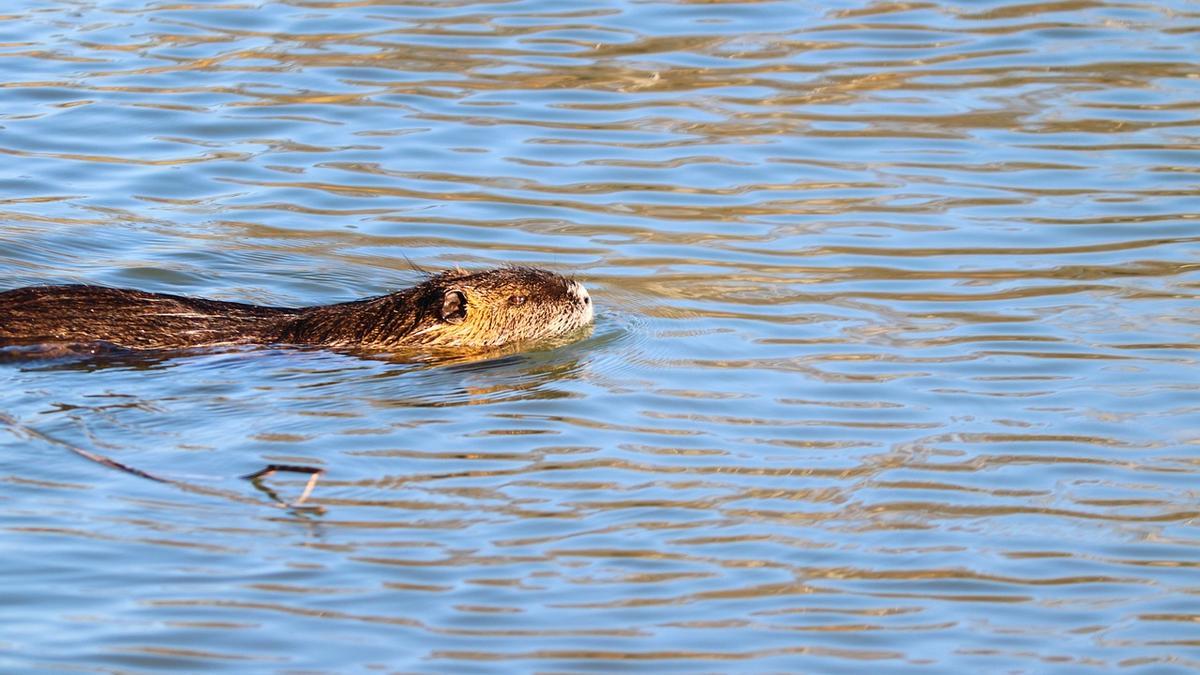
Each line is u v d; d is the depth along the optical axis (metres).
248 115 31.62
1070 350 23.02
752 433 20.33
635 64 34.47
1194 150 30.56
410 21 36.62
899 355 22.91
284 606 15.89
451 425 20.38
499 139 31.00
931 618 16.14
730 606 16.23
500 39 35.69
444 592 16.27
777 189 29.16
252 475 18.52
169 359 21.95
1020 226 27.67
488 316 23.33
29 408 20.02
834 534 17.75
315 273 25.97
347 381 21.86
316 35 35.69
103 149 30.09
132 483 18.22
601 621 15.87
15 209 27.47
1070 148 30.78
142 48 34.69
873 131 31.55
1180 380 21.91
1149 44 35.47
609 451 19.69
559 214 28.12
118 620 15.53
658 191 29.09
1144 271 25.94
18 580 16.08
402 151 30.39
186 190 28.66
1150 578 16.97
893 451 19.84
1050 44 35.62
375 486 18.45
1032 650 15.64
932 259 26.48
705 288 25.47
